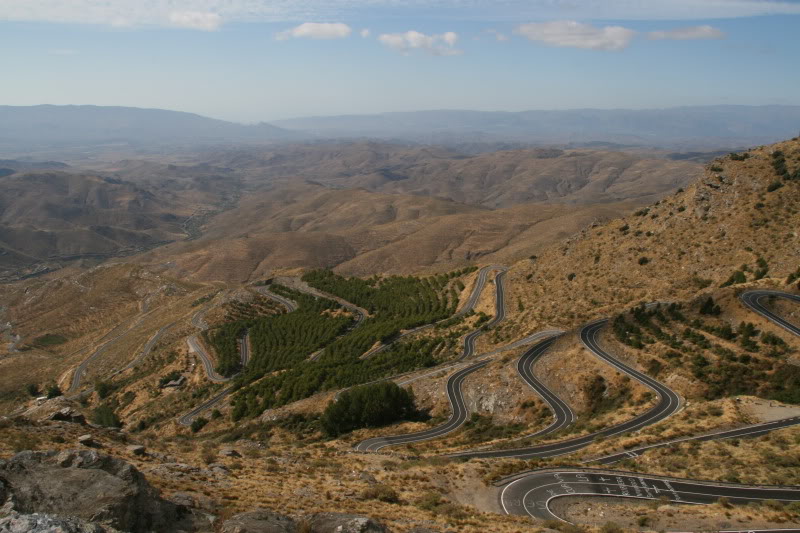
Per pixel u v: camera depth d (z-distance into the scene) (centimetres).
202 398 12975
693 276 11788
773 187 12581
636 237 13988
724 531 3803
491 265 18338
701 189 13638
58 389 15350
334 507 3450
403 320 15262
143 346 17512
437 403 8994
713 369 7769
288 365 13688
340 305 18238
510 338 11619
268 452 5331
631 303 11538
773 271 10675
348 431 8506
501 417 8250
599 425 6938
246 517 2492
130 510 2202
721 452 5209
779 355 7719
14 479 2231
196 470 3888
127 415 13162
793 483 4531
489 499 4541
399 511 3688
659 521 4059
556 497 4594
